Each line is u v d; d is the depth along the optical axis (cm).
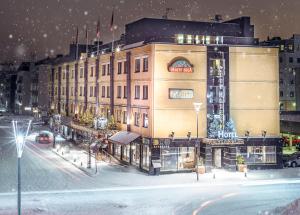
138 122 5078
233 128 4769
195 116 4769
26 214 2938
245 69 4959
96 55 6950
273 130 5016
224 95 4856
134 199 3453
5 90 17825
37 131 9350
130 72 5303
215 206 3262
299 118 6456
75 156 5647
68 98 8531
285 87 10931
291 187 3991
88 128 6212
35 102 13825
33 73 14188
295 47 11006
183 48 4766
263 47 5003
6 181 4028
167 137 4675
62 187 3844
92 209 3112
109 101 6078
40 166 4938
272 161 4988
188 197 3553
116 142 5109
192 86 4775
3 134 8731
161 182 4159
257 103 4984
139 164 4872
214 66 4869
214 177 4350
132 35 6222
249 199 3503
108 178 4306
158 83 4684
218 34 6134
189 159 4744
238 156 4800
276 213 2953
